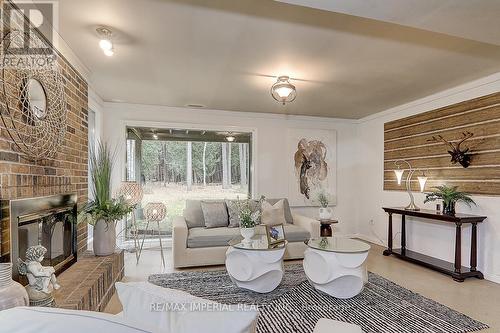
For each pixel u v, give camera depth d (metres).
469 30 2.03
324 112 5.37
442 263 3.82
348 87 3.86
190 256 3.81
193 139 5.25
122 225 4.84
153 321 0.83
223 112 5.27
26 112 1.97
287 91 3.47
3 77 1.74
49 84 2.29
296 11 2.12
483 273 3.49
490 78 3.44
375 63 3.05
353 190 5.89
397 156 4.90
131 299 0.95
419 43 2.61
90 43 2.62
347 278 2.80
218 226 4.39
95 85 3.84
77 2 1.98
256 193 5.38
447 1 1.67
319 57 2.91
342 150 5.88
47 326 0.63
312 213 5.66
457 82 3.68
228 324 0.78
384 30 2.38
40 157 2.16
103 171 3.14
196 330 0.78
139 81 3.67
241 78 3.55
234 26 2.32
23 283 1.82
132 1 1.98
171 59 2.98
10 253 1.74
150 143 5.05
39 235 2.12
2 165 1.73
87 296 2.07
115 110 4.75
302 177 5.61
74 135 2.97
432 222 4.21
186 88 3.95
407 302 2.79
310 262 3.03
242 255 3.05
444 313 2.57
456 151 3.78
